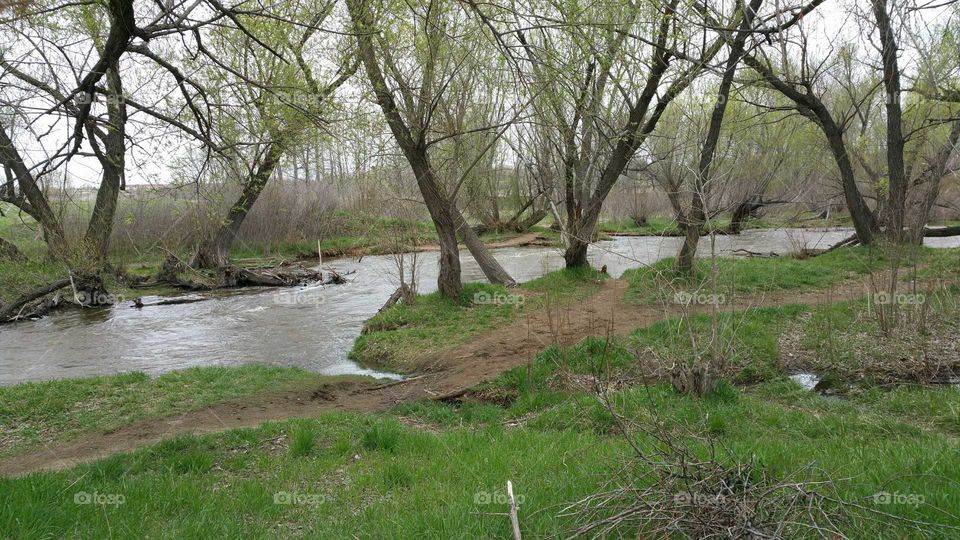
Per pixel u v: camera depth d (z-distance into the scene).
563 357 10.54
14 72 8.52
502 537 4.76
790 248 25.80
